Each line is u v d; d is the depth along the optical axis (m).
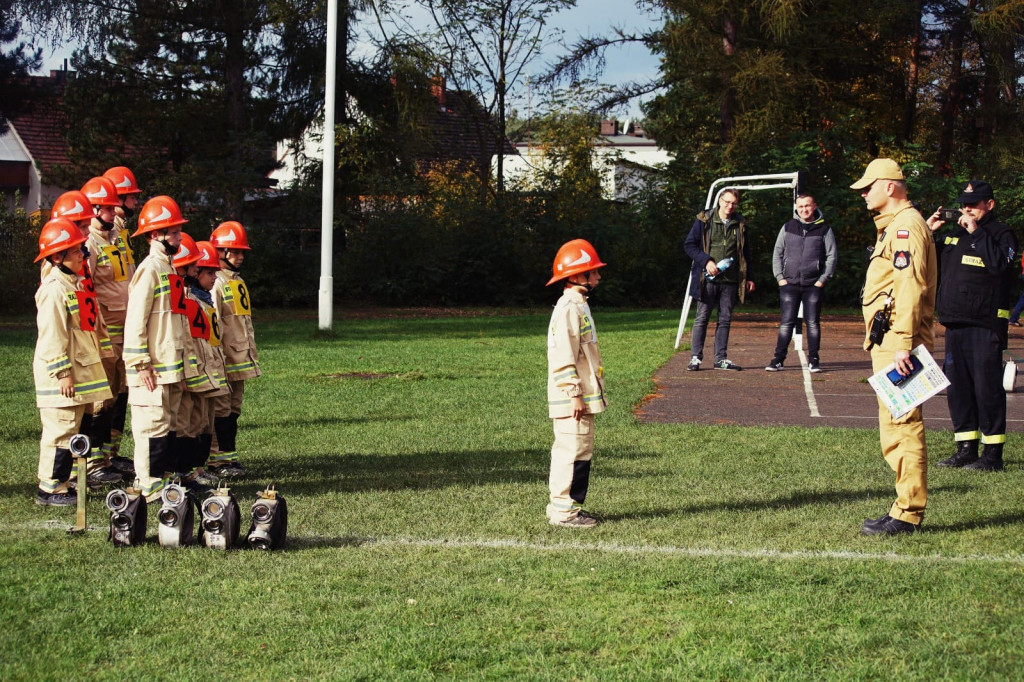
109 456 8.08
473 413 10.43
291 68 32.66
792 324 13.47
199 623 4.55
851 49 32.25
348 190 32.03
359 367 14.35
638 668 4.06
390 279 28.89
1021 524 6.15
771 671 4.02
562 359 6.15
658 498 6.90
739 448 8.52
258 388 12.25
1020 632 4.36
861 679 3.94
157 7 29.88
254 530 5.66
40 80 30.48
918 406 5.90
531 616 4.62
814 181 27.55
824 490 7.07
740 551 5.65
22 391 11.96
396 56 32.06
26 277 24.69
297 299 28.66
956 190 25.64
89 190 8.35
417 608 4.71
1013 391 11.70
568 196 30.41
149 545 5.77
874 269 6.08
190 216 27.50
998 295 7.75
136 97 31.69
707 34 31.33
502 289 29.53
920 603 4.71
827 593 4.86
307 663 4.12
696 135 35.94
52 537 5.96
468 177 32.69
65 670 4.07
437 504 6.77
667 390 11.91
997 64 32.69
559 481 6.22
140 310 6.70
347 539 5.96
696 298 13.71
